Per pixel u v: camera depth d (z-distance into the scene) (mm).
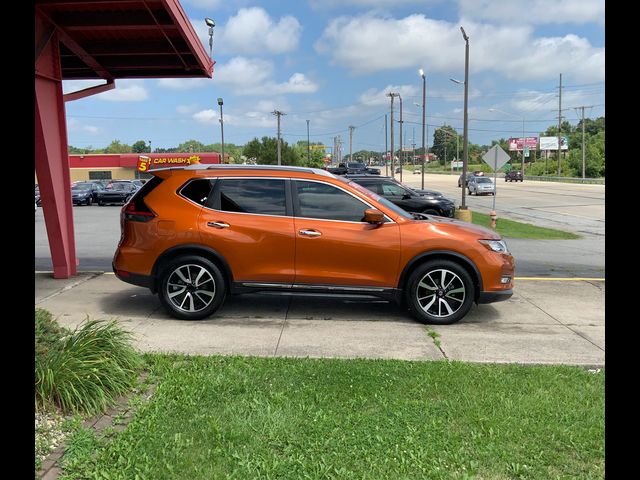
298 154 87000
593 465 3057
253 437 3309
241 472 2947
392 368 4527
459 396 3963
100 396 3656
